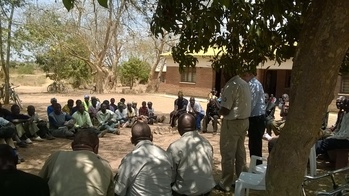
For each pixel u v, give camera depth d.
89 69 33.53
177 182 3.73
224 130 5.34
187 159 3.71
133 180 3.13
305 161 2.45
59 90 31.14
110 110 12.33
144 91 33.91
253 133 6.02
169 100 25.88
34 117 9.62
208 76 26.55
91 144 3.13
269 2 3.65
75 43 27.41
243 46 4.77
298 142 2.40
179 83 28.81
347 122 6.91
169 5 3.97
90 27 27.09
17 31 16.11
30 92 30.33
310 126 2.37
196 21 3.78
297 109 2.38
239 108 5.16
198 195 3.65
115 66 32.53
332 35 2.24
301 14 3.87
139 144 3.34
